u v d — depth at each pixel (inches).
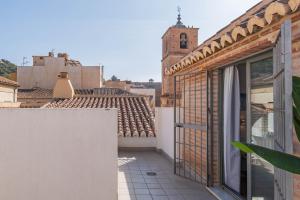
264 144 201.0
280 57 113.1
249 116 220.2
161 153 448.5
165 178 316.5
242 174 249.3
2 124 193.0
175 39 1164.5
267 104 197.8
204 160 290.8
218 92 276.4
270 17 143.6
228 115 260.8
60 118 195.8
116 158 197.6
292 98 97.8
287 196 100.8
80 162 196.4
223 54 225.1
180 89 369.1
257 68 211.3
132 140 471.2
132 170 350.0
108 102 590.9
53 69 1317.7
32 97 1077.8
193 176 315.6
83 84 1338.6
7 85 797.9
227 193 258.8
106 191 196.9
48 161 195.0
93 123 197.2
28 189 194.1
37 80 1307.8
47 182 194.9
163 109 442.9
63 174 195.6
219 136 276.4
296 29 139.3
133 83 2169.0
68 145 195.9
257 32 169.2
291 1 127.0
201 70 284.0
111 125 197.9
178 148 360.8
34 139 194.4
